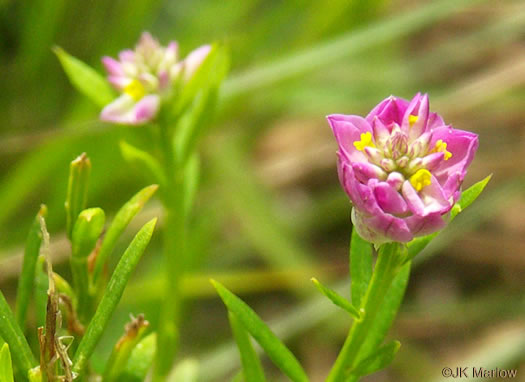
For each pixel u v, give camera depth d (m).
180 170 0.16
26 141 0.21
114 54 0.25
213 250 0.26
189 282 0.22
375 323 0.14
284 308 0.27
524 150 0.28
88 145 0.23
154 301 0.21
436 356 0.25
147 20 0.27
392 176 0.13
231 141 0.26
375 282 0.13
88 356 0.13
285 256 0.24
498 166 0.27
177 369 0.16
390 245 0.13
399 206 0.13
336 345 0.25
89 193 0.23
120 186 0.24
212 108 0.16
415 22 0.22
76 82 0.16
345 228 0.28
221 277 0.22
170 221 0.16
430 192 0.13
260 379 0.14
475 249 0.28
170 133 0.16
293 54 0.23
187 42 0.26
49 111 0.26
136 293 0.21
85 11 0.25
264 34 0.26
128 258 0.13
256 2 0.27
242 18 0.27
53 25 0.24
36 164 0.22
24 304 0.14
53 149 0.22
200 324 0.26
